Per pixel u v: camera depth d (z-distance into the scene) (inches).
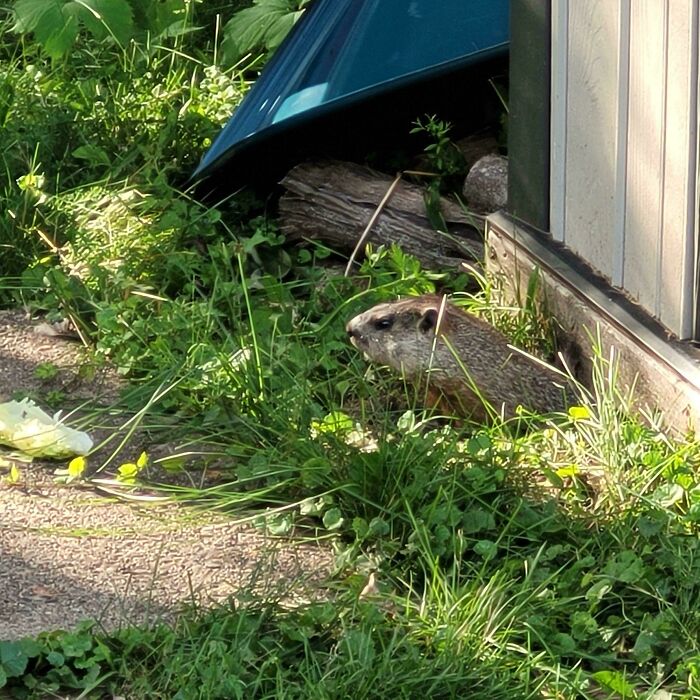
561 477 112.1
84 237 133.6
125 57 152.9
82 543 110.3
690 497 109.0
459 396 121.4
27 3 151.7
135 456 117.9
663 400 115.0
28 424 118.0
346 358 125.6
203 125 145.1
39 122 144.4
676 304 115.6
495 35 135.3
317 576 108.4
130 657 102.7
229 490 114.2
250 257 134.1
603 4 118.5
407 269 130.0
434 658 102.0
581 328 120.7
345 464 112.8
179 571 108.7
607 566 106.3
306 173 136.9
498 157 136.0
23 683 101.5
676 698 100.9
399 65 135.0
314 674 101.0
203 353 122.7
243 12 155.1
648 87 116.0
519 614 104.4
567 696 101.3
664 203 115.7
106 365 125.1
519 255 126.0
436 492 110.7
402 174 137.5
